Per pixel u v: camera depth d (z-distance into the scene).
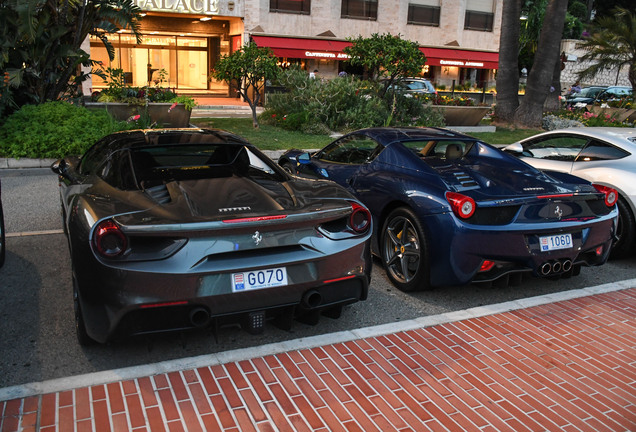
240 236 3.10
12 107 10.99
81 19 11.41
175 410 2.79
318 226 3.38
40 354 3.33
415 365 3.36
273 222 3.13
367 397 2.99
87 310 3.05
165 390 2.96
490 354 3.54
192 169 3.81
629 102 22.27
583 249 4.37
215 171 3.80
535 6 34.62
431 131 5.56
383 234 4.76
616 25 24.77
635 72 24.81
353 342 3.62
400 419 2.81
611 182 5.62
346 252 3.43
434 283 4.29
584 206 4.43
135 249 2.97
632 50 24.78
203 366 3.22
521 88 30.91
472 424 2.80
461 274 4.11
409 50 15.49
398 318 4.07
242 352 3.39
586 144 6.21
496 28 29.33
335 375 3.20
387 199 4.72
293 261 3.22
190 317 3.02
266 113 16.53
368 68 15.98
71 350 3.40
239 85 14.98
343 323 3.95
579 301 4.49
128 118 12.59
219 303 3.07
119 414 2.74
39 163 9.47
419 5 27.36
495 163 4.93
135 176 3.63
